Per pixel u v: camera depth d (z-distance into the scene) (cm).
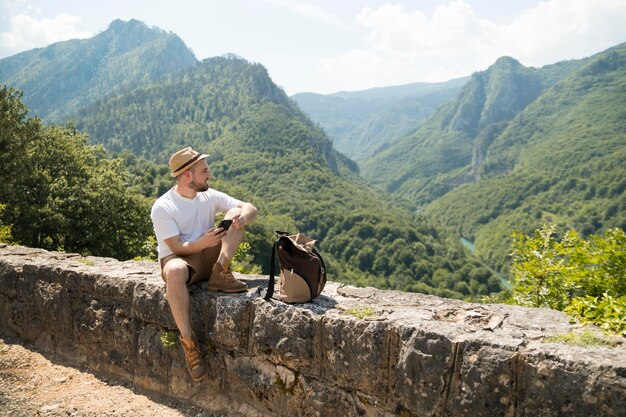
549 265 523
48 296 434
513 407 219
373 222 12900
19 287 458
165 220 337
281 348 299
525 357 217
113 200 3033
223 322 325
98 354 401
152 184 11212
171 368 353
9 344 451
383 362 262
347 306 305
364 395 271
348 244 12306
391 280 11006
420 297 327
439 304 309
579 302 276
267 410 313
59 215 2661
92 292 404
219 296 336
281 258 316
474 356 230
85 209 2847
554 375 208
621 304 256
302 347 292
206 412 335
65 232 2855
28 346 447
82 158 3259
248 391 320
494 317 273
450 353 237
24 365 412
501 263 13188
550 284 529
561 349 215
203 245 328
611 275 485
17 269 463
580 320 262
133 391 370
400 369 253
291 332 296
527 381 215
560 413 205
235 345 322
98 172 3266
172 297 324
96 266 439
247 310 319
